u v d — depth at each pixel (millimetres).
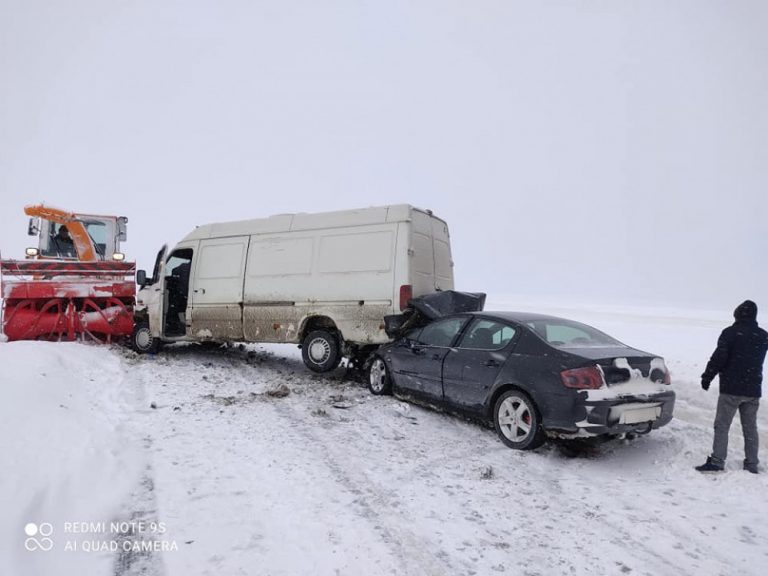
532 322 5863
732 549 3428
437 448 5367
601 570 3168
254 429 5738
